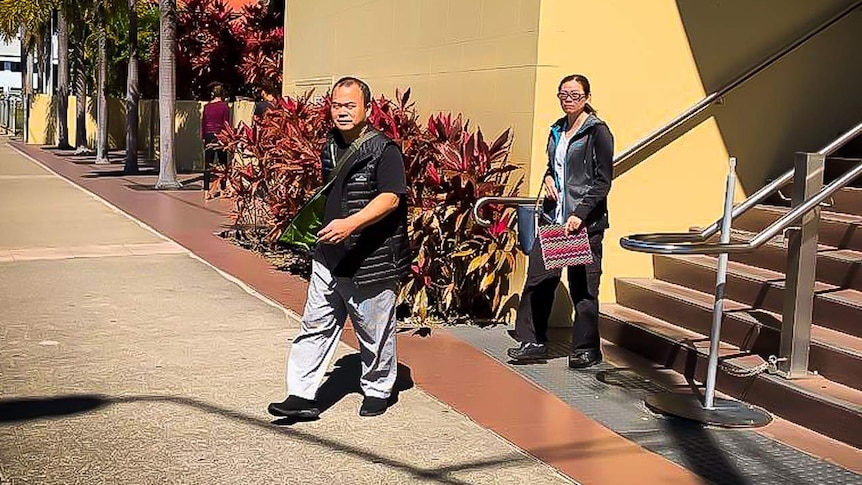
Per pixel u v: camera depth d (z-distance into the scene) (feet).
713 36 26.04
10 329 23.89
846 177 17.70
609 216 25.62
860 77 27.43
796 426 17.76
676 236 19.44
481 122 27.48
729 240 18.24
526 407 18.75
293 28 49.29
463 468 15.56
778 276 22.44
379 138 16.96
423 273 25.25
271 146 35.65
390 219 17.21
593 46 24.97
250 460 15.66
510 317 25.63
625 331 23.24
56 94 118.62
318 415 17.88
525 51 25.07
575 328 21.39
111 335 23.59
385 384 18.17
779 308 21.21
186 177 74.33
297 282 31.14
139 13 104.27
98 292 28.76
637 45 25.38
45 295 28.07
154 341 23.16
